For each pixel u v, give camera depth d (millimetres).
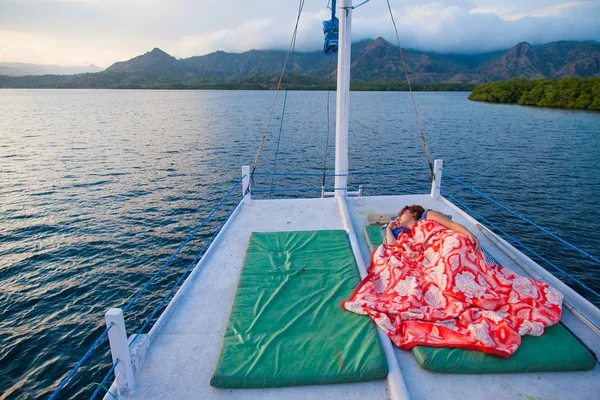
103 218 18312
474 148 35500
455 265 3982
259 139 41562
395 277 4312
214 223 17734
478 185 23484
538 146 36312
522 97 96438
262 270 4977
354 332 3715
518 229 16938
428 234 4449
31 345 10117
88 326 10836
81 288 12633
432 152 33562
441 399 3082
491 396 3111
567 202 20266
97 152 34031
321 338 3652
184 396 3148
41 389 8789
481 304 3822
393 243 4844
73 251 15070
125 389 3176
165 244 15656
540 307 3809
